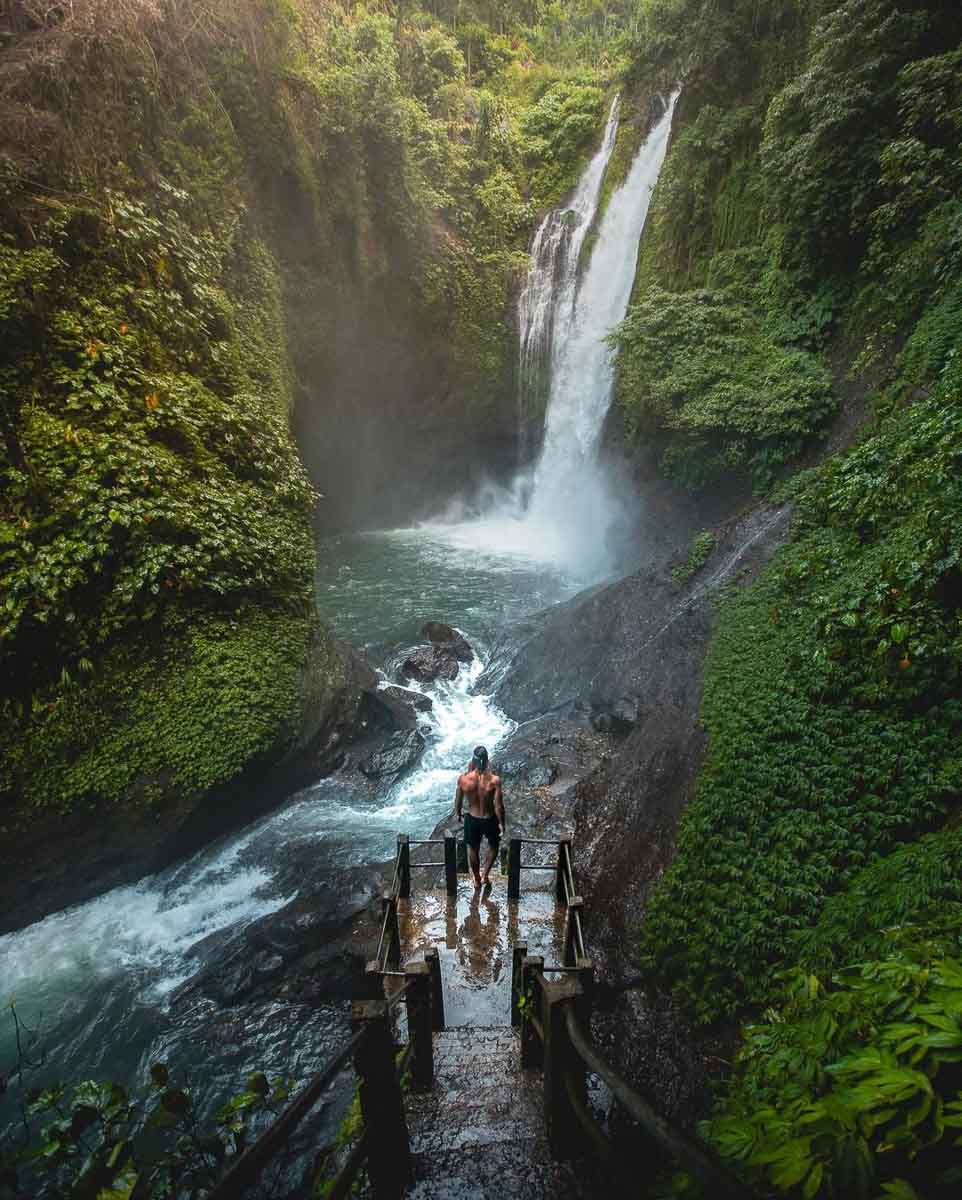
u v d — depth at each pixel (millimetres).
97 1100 2537
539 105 28234
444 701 13727
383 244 20938
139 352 10422
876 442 10359
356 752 11523
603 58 30047
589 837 8969
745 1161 1962
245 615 10375
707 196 17828
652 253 19672
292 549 11656
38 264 9297
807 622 8758
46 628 8414
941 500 7672
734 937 5938
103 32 11828
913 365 10828
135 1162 2326
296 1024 6758
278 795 10375
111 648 8906
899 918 4570
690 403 14516
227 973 7363
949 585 6805
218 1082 6246
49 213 9805
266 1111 5863
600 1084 5406
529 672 13742
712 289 16750
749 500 14266
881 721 6637
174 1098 2576
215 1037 6676
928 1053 1958
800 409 12992
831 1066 1918
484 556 22281
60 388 9344
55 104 10781
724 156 17344
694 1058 5543
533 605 17938
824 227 13336
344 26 20391
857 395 12641
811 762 6805
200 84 14273
